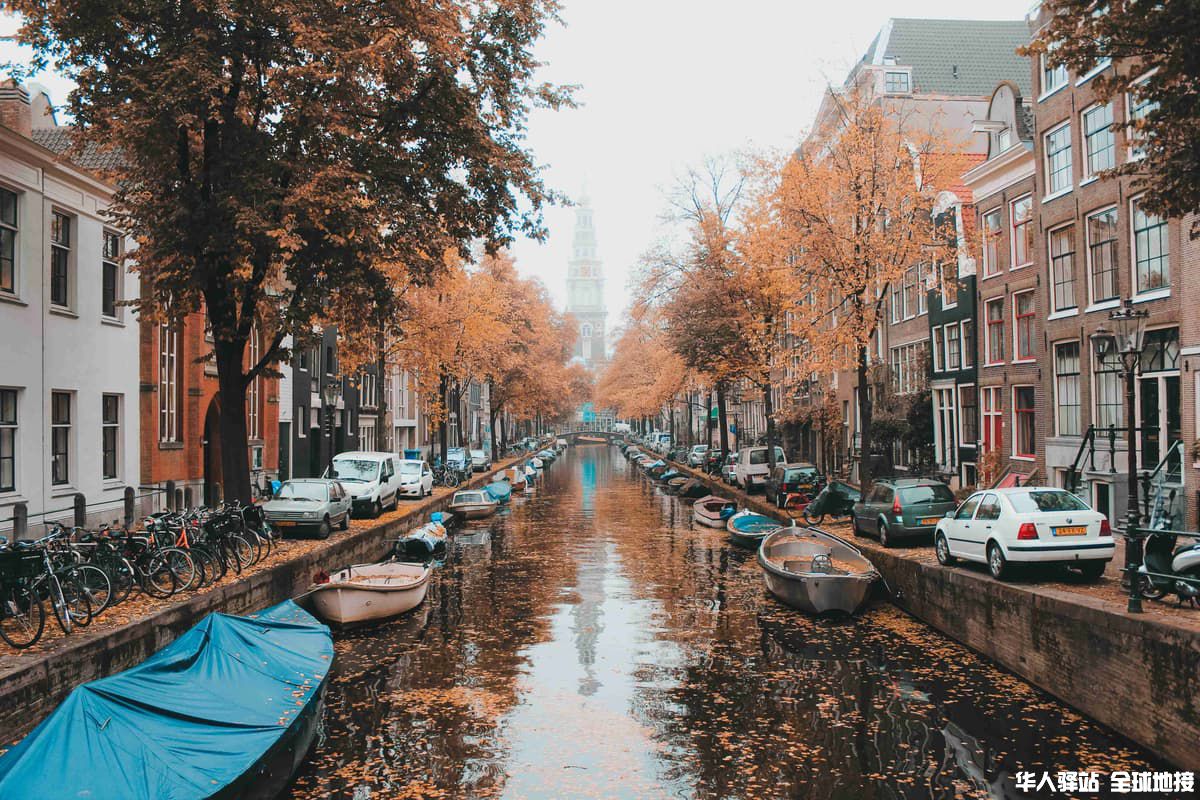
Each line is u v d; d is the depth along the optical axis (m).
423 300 33.03
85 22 13.65
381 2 15.23
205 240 15.23
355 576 17.67
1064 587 12.27
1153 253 18.33
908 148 22.55
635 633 15.16
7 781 6.19
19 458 17.05
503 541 27.53
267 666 9.74
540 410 73.31
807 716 10.73
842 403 39.59
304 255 16.12
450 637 14.96
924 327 30.41
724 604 17.53
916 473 29.41
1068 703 10.75
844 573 16.42
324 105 15.07
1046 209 22.09
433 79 16.06
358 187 15.66
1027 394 23.89
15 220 17.11
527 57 17.50
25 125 18.64
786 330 31.67
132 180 16.42
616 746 9.81
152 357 22.38
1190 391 16.73
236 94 15.16
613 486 52.38
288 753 8.60
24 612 10.01
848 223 22.45
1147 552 11.22
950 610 14.31
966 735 9.92
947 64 38.62
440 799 8.43
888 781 8.76
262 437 31.55
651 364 58.88
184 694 8.16
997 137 25.73
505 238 18.14
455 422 66.25
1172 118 9.73
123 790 6.44
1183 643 8.53
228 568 15.35
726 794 8.52
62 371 18.39
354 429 45.12
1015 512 13.06
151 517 14.74
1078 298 20.84
